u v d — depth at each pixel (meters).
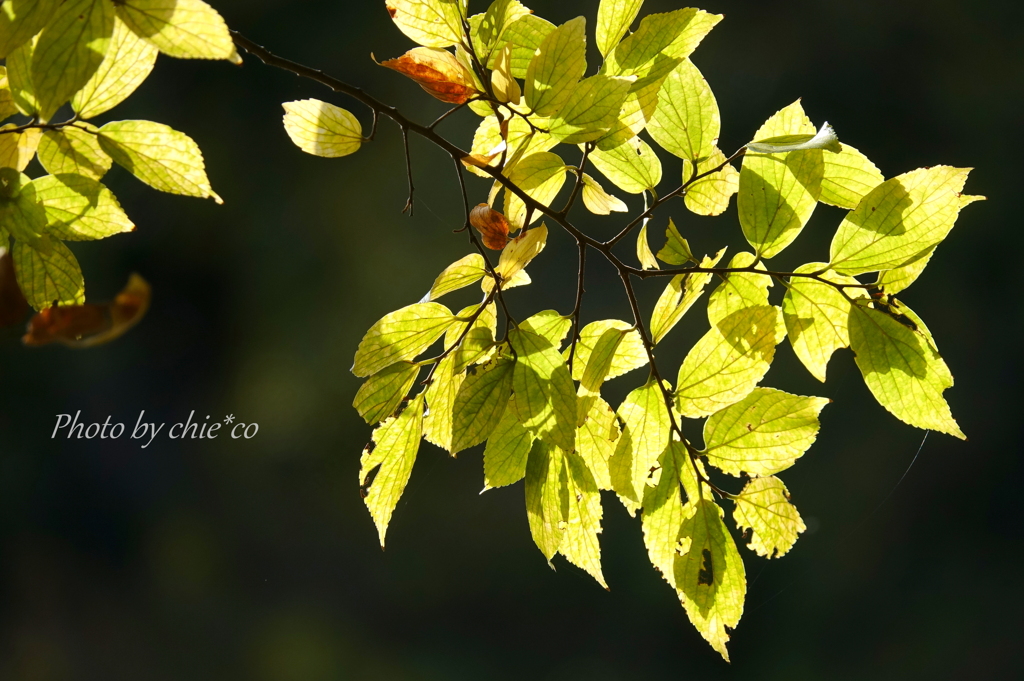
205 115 14.25
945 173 3.48
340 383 13.97
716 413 3.50
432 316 3.50
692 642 13.27
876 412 13.38
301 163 14.29
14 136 3.49
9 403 13.77
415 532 13.93
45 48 3.41
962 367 14.31
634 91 3.49
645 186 3.53
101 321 3.43
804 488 13.46
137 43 3.46
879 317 3.50
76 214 3.49
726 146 13.86
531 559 13.85
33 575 14.13
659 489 3.50
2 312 3.43
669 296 3.51
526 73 3.49
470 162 3.50
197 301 14.64
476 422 3.47
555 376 3.47
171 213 14.08
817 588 13.38
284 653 13.40
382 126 13.88
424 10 3.49
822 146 3.47
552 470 3.50
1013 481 13.72
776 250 3.51
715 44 14.05
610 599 13.60
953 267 14.48
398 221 13.88
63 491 14.23
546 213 3.51
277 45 14.17
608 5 3.50
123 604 14.18
